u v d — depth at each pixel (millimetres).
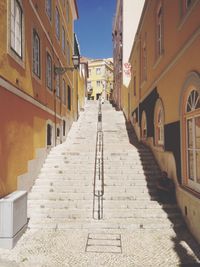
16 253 5488
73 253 5500
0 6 6242
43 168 9844
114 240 6121
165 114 8836
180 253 5480
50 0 12047
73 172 9555
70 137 15562
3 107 6391
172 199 7797
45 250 5625
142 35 13227
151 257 5320
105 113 21672
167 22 8406
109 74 59656
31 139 8633
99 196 7465
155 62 10094
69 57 18547
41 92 10016
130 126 16953
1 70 6289
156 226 6809
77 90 21906
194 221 6164
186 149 7004
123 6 21141
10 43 6766
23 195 6512
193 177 6613
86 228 6773
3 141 6375
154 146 10586
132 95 17000
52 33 12289
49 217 7250
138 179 9094
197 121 6340
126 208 7598
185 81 6590
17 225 6043
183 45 6707
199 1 5711
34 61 9188
